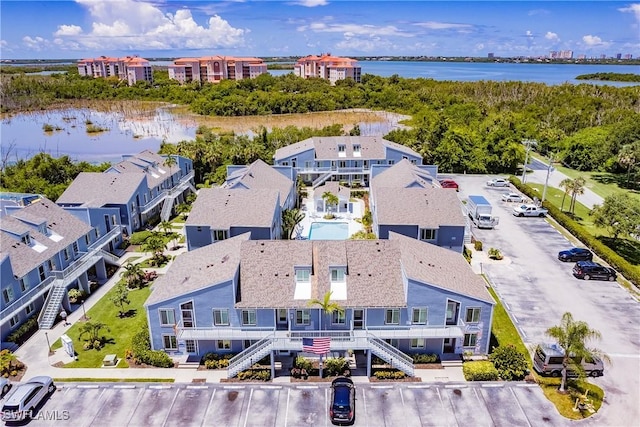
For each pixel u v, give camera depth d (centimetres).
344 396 3266
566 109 14325
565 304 4700
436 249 4491
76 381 3638
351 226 6806
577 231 6388
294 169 7694
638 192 8681
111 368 3797
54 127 16150
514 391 3491
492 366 3656
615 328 4272
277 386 3581
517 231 6694
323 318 3797
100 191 6494
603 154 9975
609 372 3678
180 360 3894
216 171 9062
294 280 3897
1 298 3997
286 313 3822
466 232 6181
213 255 4284
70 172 8625
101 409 3344
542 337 4147
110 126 16362
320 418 3253
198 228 5391
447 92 19138
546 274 5344
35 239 4712
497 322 4375
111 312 4650
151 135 14812
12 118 18362
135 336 4066
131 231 6431
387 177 6919
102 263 5309
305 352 3872
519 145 10212
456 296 3700
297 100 18200
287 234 6091
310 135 11500
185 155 9194
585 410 3281
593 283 5141
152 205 6912
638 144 8981
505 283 5125
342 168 8700
